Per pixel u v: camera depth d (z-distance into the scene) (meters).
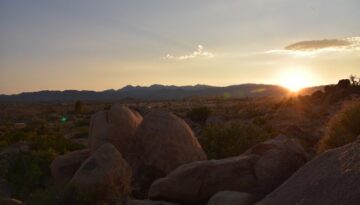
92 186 14.03
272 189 12.12
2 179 19.88
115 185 14.34
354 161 9.23
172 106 134.38
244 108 83.56
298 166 12.58
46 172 20.06
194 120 52.91
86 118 88.12
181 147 16.64
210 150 19.66
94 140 18.38
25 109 139.25
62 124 74.62
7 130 60.44
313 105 56.47
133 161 16.66
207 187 12.70
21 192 18.55
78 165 18.53
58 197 14.02
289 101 61.03
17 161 20.38
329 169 9.59
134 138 17.20
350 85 61.69
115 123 18.28
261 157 12.77
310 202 8.95
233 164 12.80
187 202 12.89
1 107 148.88
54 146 27.67
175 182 12.90
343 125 15.41
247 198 11.23
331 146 15.07
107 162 14.67
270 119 47.38
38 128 59.84
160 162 16.22
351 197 8.25
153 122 17.14
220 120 47.03
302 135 28.11
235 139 19.84
